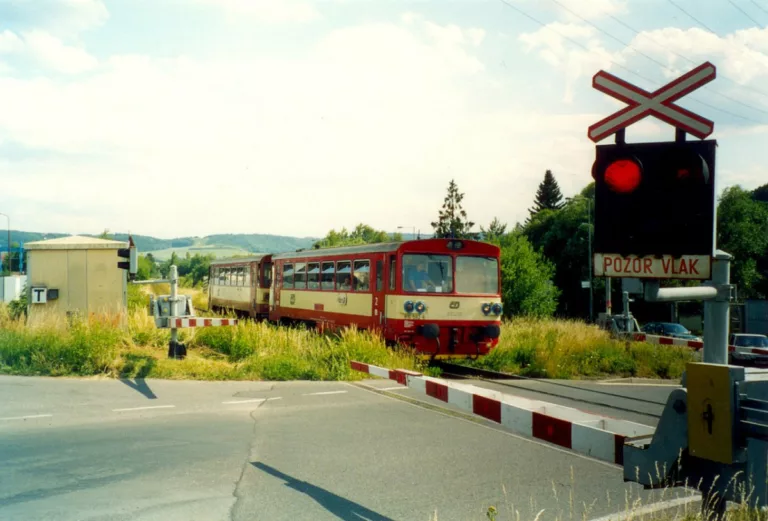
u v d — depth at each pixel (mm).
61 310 15781
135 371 12312
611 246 4133
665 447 3859
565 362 17578
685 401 3738
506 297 38906
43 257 15828
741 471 3512
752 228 54656
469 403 5867
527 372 17062
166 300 13742
